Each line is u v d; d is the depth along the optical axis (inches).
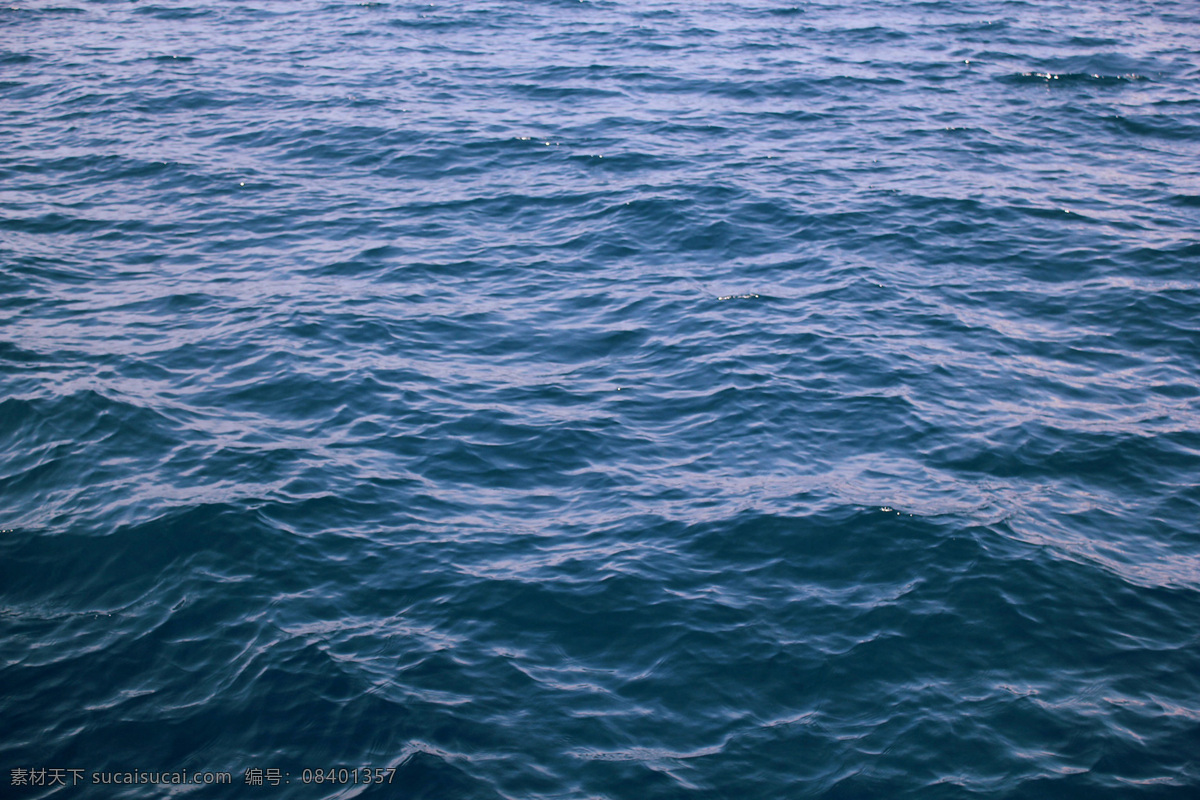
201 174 802.2
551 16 1409.9
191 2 1480.1
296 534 390.9
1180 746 304.2
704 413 493.4
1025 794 287.7
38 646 333.4
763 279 639.8
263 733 303.1
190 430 460.8
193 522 392.2
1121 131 935.7
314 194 770.8
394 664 330.3
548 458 455.2
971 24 1369.3
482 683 324.2
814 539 397.4
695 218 721.6
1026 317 599.8
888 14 1443.2
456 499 423.2
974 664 337.1
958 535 399.2
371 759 294.7
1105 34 1306.6
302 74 1090.1
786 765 297.4
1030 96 1046.4
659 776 291.7
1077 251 681.6
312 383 507.2
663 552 390.0
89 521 391.9
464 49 1214.3
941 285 636.1
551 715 312.7
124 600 355.6
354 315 581.3
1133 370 541.6
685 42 1262.3
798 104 1007.6
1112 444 469.4
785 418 487.8
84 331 553.3
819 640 346.3
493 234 705.0
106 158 831.7
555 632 348.2
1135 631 353.1
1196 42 1266.0
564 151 860.6
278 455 443.8
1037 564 383.9
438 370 529.0
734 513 413.4
